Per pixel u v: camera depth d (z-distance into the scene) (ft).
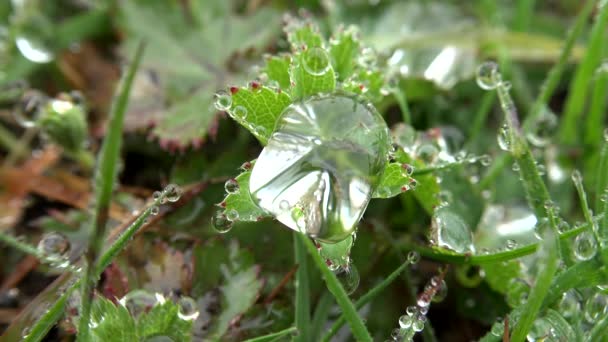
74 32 0.28
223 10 0.27
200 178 0.23
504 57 0.27
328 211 0.17
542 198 0.20
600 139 0.25
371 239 0.21
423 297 0.19
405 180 0.18
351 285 0.18
